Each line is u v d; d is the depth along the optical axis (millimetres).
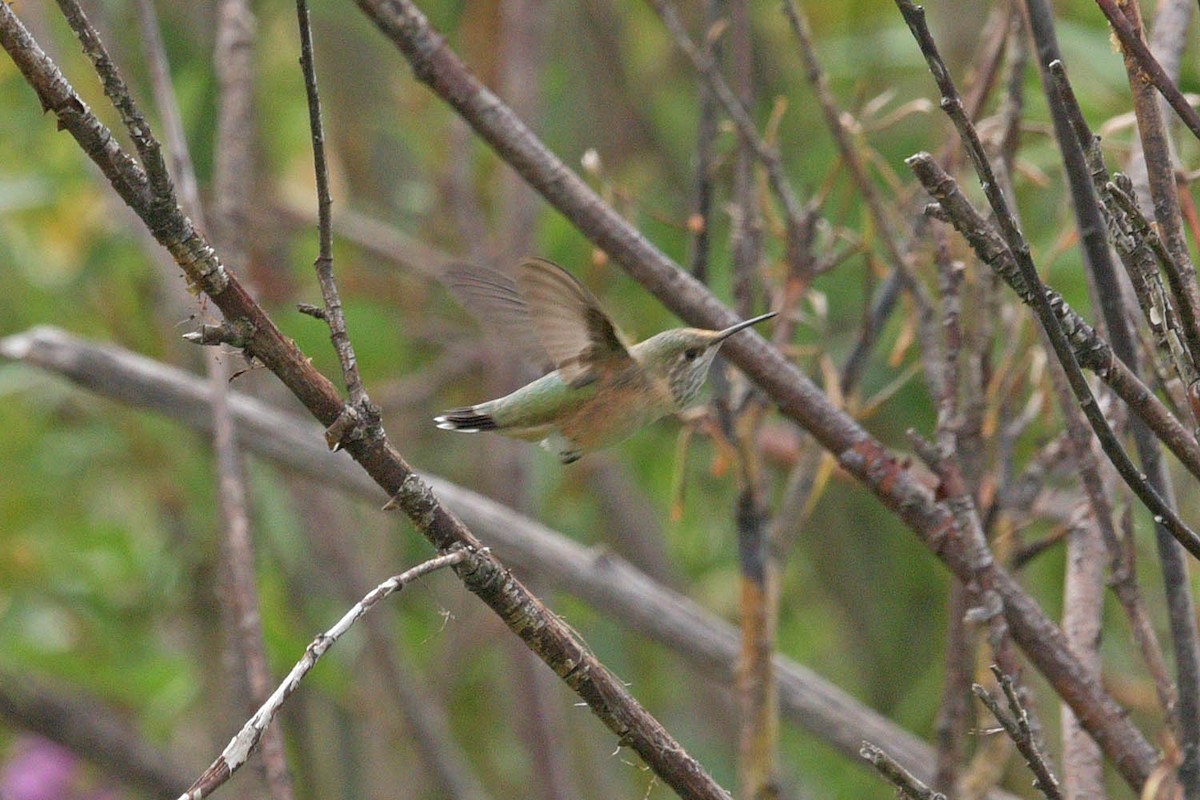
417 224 12578
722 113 9984
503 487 10336
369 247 11227
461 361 11734
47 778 11266
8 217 11312
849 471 5477
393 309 12133
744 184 6867
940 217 3824
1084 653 5453
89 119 3652
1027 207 9094
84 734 10375
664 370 6262
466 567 3871
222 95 8508
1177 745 4672
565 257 11586
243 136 8461
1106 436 3699
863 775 11453
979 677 5898
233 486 6449
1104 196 3844
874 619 12102
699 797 4086
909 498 5336
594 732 12609
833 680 12836
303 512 10492
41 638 10766
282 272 11312
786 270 7070
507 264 10586
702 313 5965
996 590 5098
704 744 12164
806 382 5668
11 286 11320
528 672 10438
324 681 10172
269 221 11102
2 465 11070
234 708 6754
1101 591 5547
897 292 6680
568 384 6285
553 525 12344
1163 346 3840
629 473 12656
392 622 10945
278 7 12102
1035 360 6090
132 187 3707
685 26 12523
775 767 6449
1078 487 6090
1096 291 4746
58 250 11273
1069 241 6105
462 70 5945
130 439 10969
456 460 12688
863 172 6141
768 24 11938
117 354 8133
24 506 11023
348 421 3850
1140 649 4922
